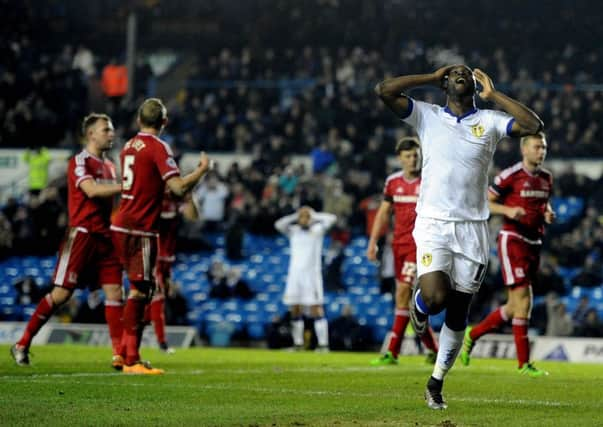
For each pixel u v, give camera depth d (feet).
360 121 153.58
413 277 61.67
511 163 137.18
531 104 156.87
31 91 164.25
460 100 36.94
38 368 51.78
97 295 108.58
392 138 148.66
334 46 183.73
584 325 105.60
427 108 37.27
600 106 152.87
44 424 29.66
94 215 52.70
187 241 135.64
